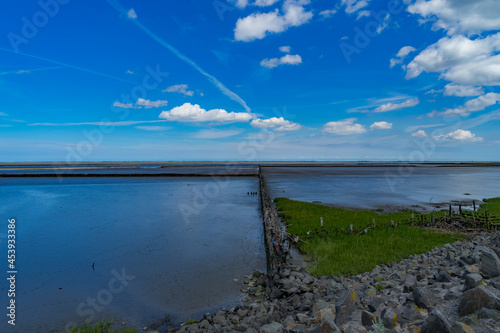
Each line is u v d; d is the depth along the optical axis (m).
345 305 7.30
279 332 8.12
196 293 13.84
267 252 17.56
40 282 15.24
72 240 23.28
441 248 16.98
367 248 18.11
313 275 14.57
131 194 54.75
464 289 7.23
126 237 24.17
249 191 60.28
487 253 8.43
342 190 60.69
